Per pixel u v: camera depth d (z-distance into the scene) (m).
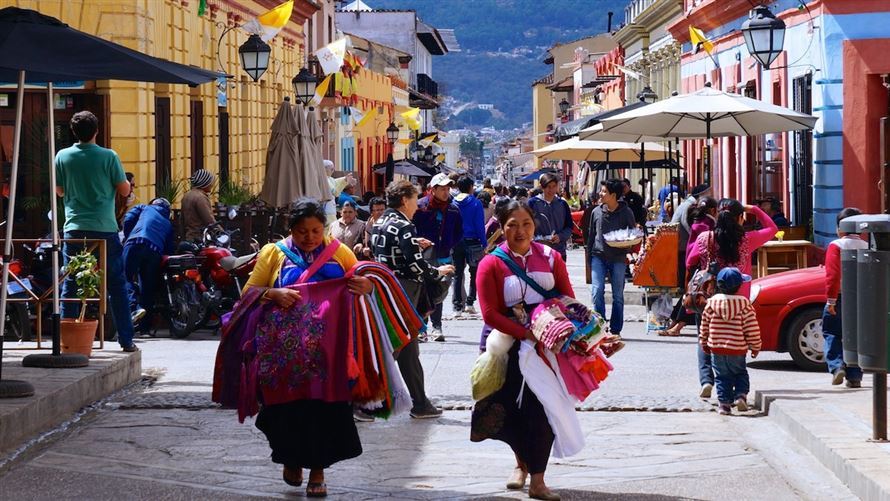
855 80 23.89
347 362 8.67
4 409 10.67
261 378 8.70
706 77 37.66
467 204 22.50
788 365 15.93
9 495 8.98
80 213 14.29
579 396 8.93
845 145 23.97
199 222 19.95
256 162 37.31
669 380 14.56
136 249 19.11
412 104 97.12
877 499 8.48
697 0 37.84
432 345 17.92
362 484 9.43
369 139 70.12
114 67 11.65
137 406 12.45
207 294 19.22
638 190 54.12
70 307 14.90
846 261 10.09
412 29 101.75
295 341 8.67
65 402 11.88
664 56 49.31
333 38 58.94
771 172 29.11
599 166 37.19
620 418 12.13
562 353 8.84
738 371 12.27
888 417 10.99
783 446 10.78
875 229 9.70
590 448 10.75
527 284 8.98
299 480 9.11
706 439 11.11
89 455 10.33
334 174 45.72
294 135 26.45
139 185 23.27
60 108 22.88
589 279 25.44
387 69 80.62
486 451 10.62
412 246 12.46
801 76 25.69
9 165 22.33
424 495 9.09
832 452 9.70
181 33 27.36
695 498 9.00
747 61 31.39
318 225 8.88
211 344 18.41
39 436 10.96
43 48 11.43
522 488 9.28
